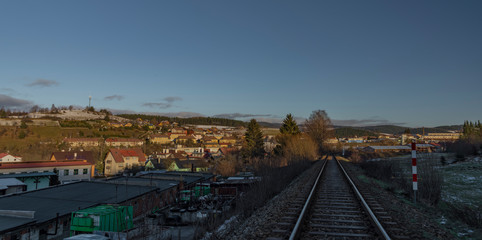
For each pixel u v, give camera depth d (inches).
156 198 933.2
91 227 539.5
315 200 465.1
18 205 705.6
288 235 267.9
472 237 291.0
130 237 443.2
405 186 600.1
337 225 308.8
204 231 401.7
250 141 2620.6
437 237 278.4
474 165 1191.6
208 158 3919.8
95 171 3270.2
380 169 924.6
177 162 2859.3
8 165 1734.7
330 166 1437.0
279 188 704.4
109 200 754.8
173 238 529.3
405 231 287.4
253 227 340.2
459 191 751.1
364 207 388.8
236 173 2235.5
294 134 2277.3
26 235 559.8
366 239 259.8
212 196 1050.1
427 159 556.1
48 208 681.0
